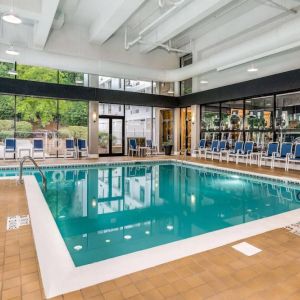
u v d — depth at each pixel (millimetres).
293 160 7711
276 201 5148
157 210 4609
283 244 2750
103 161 10102
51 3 6172
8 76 10047
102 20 8430
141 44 11547
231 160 10594
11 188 5352
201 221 4031
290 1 7457
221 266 2293
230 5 8492
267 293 1924
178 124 13695
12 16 4941
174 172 8680
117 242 3236
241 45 7809
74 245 3143
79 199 5297
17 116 10547
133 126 13789
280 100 9141
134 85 12844
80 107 11688
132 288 1973
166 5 7922
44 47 9766
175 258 2430
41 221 3449
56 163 9227
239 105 10648
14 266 2301
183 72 10766
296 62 8570
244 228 3205
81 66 9758
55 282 2031
